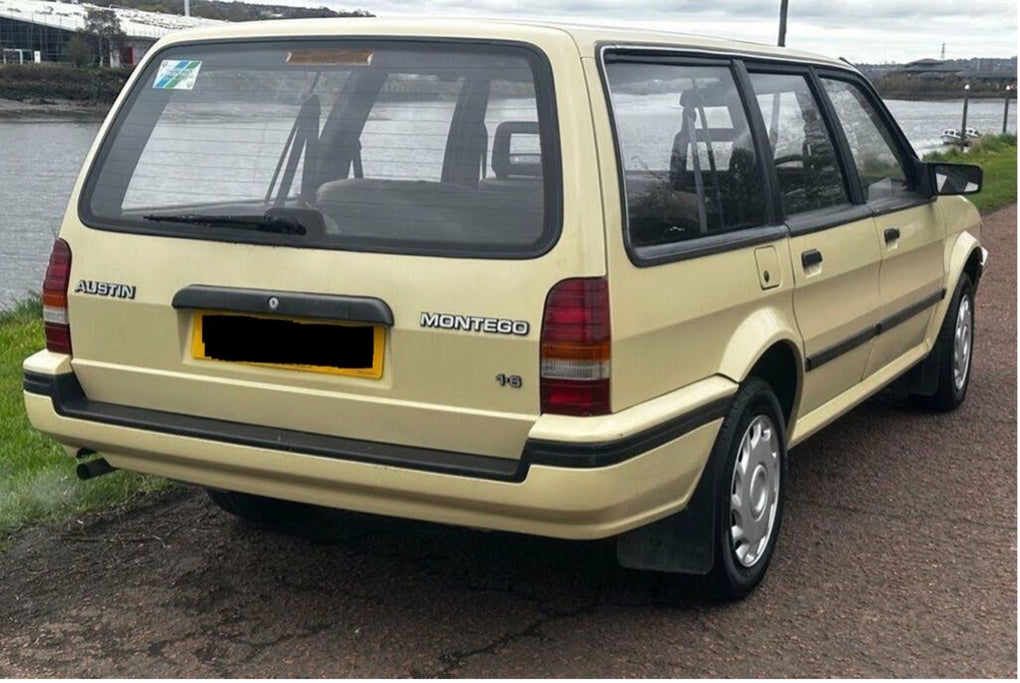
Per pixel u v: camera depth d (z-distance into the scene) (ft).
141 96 14.33
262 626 13.82
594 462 11.76
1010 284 39.01
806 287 15.81
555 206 11.98
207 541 16.29
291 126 13.37
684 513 13.71
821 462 19.98
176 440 13.44
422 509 12.54
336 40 13.44
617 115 12.70
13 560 15.64
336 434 12.93
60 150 129.80
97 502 17.39
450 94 12.71
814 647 13.33
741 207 14.75
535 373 11.91
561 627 13.78
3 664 12.91
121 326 13.80
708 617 14.06
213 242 13.23
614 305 12.00
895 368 20.07
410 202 12.58
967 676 12.70
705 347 13.58
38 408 14.26
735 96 15.23
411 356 12.35
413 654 13.11
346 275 12.55
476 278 12.07
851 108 19.20
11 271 60.34
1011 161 92.79
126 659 13.03
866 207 18.38
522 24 12.92
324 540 16.34
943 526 17.07
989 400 24.04
